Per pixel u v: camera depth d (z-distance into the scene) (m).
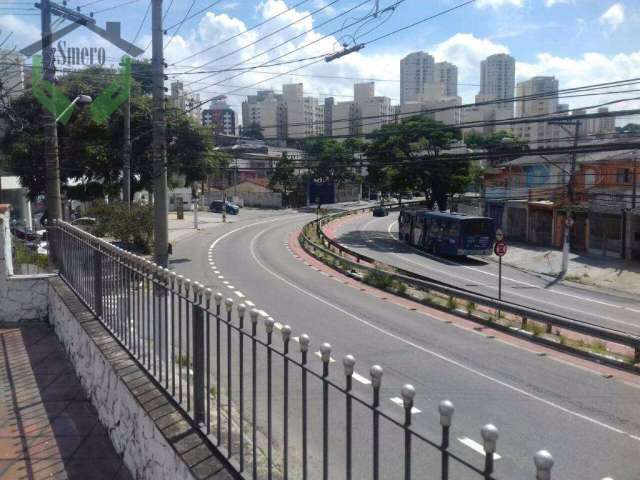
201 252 35.84
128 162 29.41
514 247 41.41
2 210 11.28
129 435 5.84
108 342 7.06
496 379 11.70
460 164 47.66
